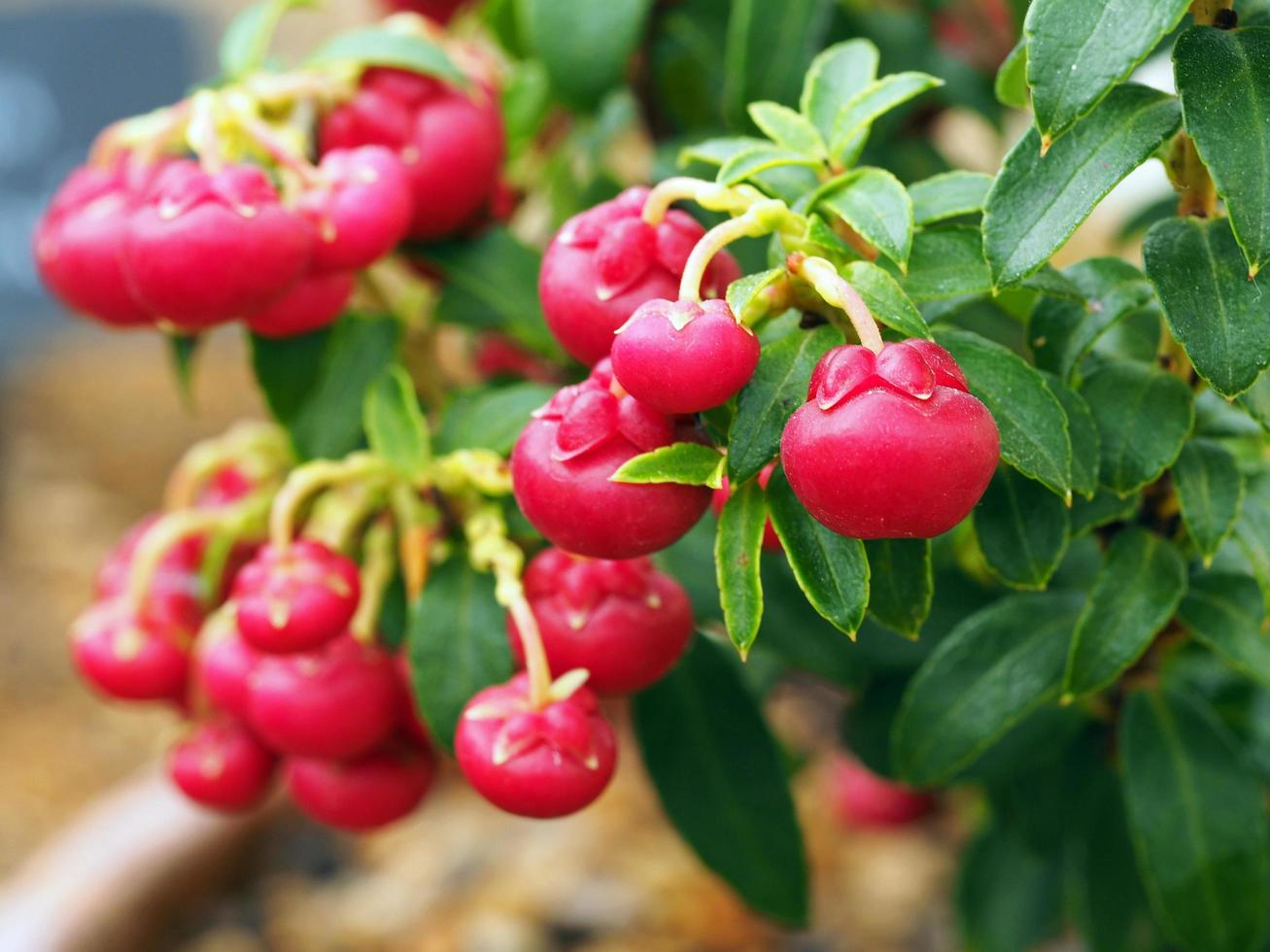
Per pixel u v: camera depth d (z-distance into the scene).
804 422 0.13
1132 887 0.19
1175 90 0.14
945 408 0.13
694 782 0.18
